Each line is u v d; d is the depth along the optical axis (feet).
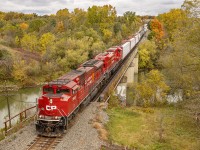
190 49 78.13
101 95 108.68
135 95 124.47
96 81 111.75
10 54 201.16
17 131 72.18
